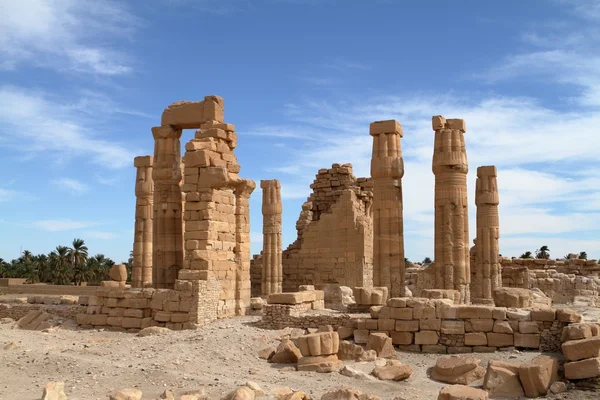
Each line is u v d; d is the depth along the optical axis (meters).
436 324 22.00
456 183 29.05
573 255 47.09
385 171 28.86
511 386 16.66
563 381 17.09
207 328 25.27
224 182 27.17
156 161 31.28
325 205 43.06
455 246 28.72
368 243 40.81
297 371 19.06
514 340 21.02
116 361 19.27
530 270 43.16
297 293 25.80
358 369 19.11
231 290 28.44
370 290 25.91
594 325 18.48
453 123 29.44
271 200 40.00
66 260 90.50
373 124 29.47
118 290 28.30
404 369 18.41
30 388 15.85
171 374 17.38
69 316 30.73
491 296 35.19
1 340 22.84
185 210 27.41
